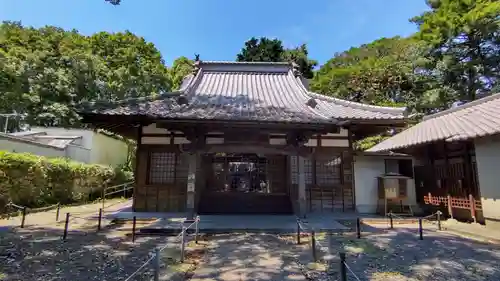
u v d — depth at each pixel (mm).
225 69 16500
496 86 20938
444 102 21906
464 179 10328
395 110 10555
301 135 9516
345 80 26172
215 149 9234
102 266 5164
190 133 9148
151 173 11422
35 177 11922
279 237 7664
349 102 11961
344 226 8664
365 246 6691
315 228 8305
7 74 19328
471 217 9844
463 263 5422
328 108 11648
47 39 24250
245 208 11391
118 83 24156
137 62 27625
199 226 8406
